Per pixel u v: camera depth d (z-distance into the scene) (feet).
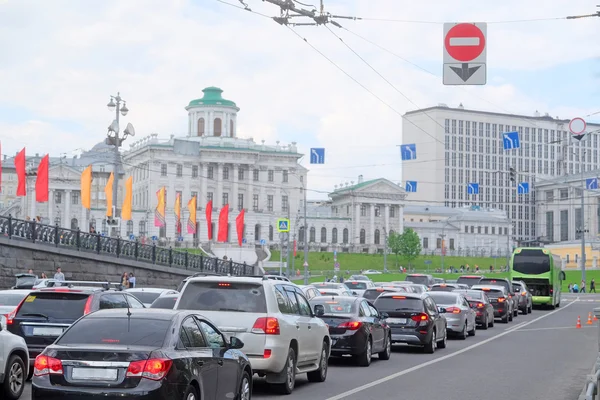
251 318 64.95
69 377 44.27
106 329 46.70
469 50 97.96
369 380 79.71
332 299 93.81
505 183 577.43
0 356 59.72
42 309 72.84
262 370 64.75
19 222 170.09
